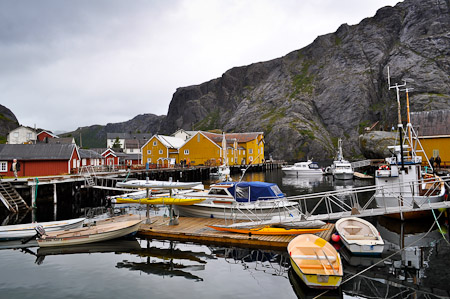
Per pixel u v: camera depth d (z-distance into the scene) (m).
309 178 51.47
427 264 11.36
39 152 34.25
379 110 116.31
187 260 12.15
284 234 14.13
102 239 14.43
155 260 12.17
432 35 117.25
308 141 113.19
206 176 56.47
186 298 8.87
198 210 18.23
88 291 9.35
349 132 119.56
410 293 9.09
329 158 108.81
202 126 192.38
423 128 45.72
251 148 76.94
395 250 12.95
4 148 34.00
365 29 147.50
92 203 28.02
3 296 9.02
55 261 12.15
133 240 15.02
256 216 16.22
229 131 149.38
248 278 10.29
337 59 147.12
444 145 43.03
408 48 119.38
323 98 133.12
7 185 24.84
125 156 65.94
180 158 65.69
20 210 23.98
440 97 93.06
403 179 18.58
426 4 127.06
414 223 17.73
